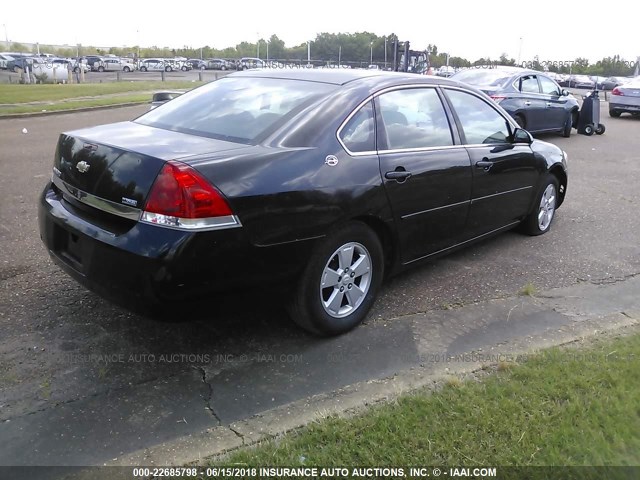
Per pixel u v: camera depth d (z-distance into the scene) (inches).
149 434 108.4
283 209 124.9
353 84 155.6
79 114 666.8
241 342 143.9
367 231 147.3
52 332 144.2
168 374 128.8
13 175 312.0
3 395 118.4
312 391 123.6
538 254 218.1
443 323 157.9
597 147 502.6
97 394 120.5
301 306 137.7
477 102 194.5
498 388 120.4
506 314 164.4
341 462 98.0
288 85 159.5
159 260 112.1
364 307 152.8
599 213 281.7
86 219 127.2
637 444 102.9
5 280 172.6
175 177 113.6
